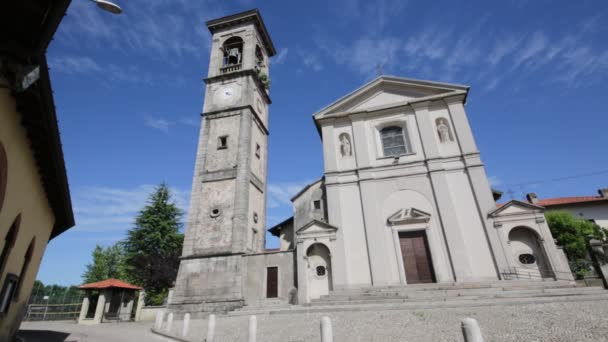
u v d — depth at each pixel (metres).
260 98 28.23
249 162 22.94
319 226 19.22
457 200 18.48
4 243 7.14
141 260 30.95
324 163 21.56
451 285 15.78
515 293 13.16
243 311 15.96
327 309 13.95
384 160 20.70
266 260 19.08
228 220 20.73
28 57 4.91
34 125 6.71
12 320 9.52
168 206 37.12
